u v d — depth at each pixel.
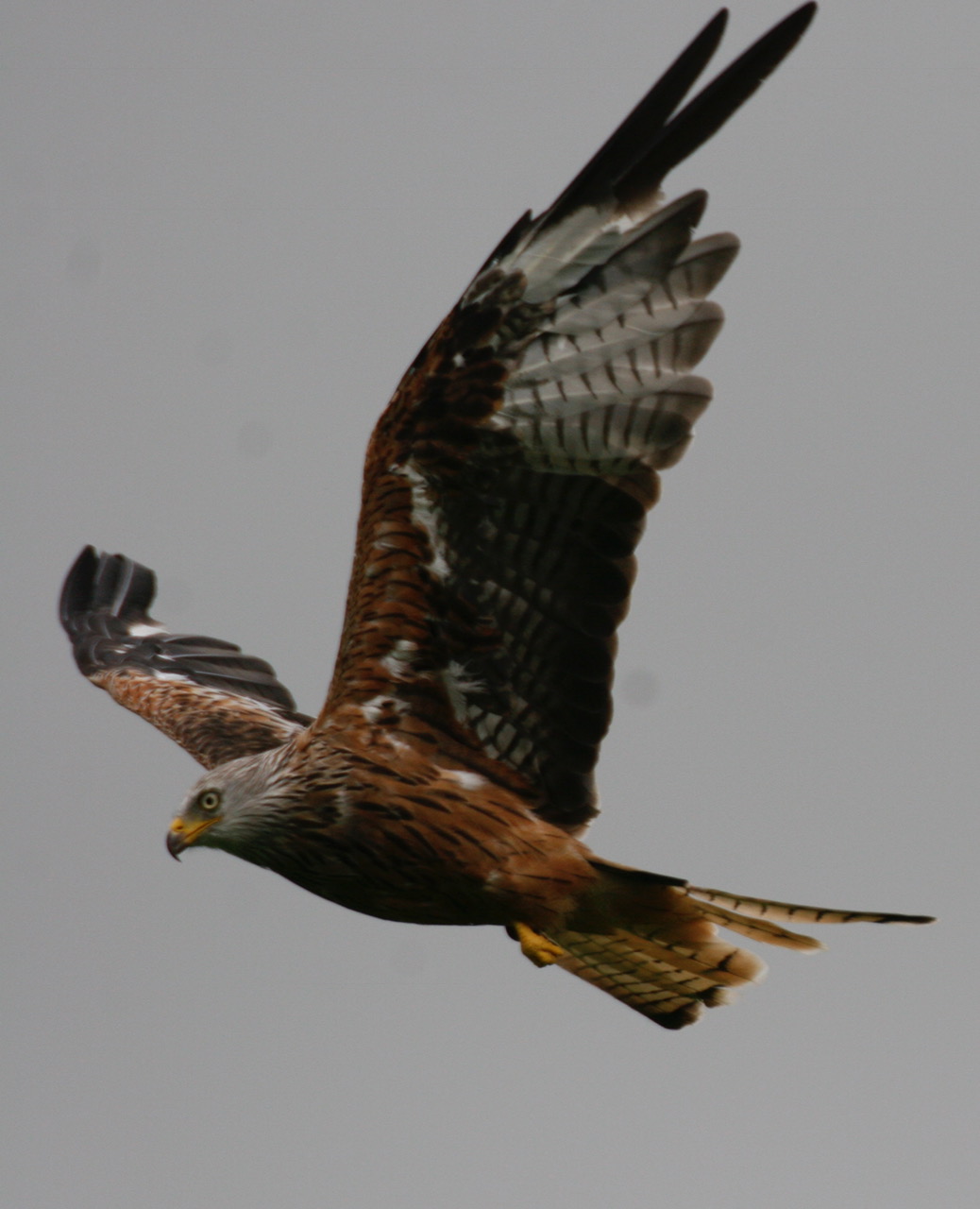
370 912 14.45
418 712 14.03
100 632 20.44
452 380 13.01
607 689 13.59
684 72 12.20
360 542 13.63
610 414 12.83
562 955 14.30
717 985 14.35
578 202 12.54
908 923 13.43
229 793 14.28
